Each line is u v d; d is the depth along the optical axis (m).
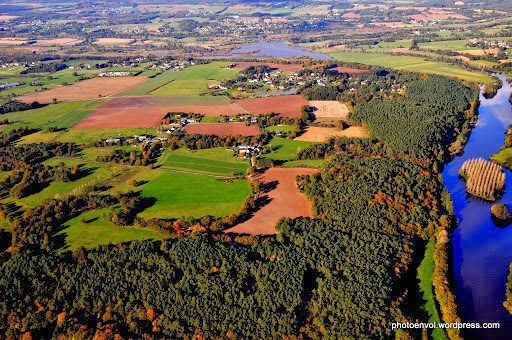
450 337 167.50
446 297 182.12
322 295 180.62
